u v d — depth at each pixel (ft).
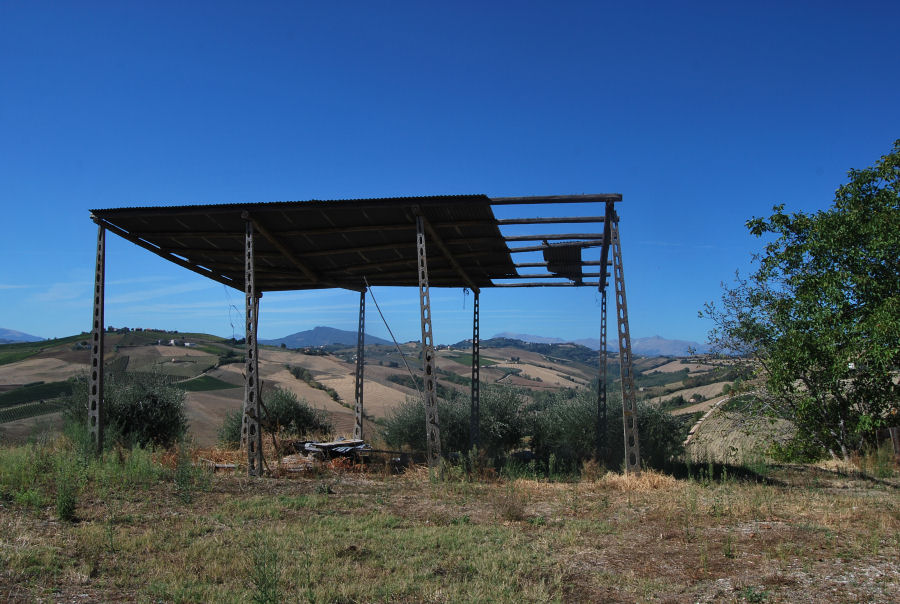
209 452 44.47
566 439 53.26
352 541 20.25
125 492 26.53
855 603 14.21
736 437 55.01
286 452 47.65
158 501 25.57
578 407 53.52
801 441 44.75
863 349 37.81
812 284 41.32
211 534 20.88
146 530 20.65
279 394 65.41
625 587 15.99
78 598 14.43
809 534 20.54
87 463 31.04
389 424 57.16
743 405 49.21
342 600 14.70
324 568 17.08
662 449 49.21
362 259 48.52
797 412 43.88
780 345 43.37
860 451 42.70
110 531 18.92
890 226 38.22
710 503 26.32
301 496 28.12
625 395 35.60
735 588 15.52
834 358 39.04
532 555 18.84
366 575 16.66
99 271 38.81
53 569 16.19
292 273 51.93
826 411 43.45
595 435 51.47
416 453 47.62
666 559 18.40
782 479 36.01
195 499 26.48
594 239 42.47
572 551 19.44
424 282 36.04
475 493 30.09
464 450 53.47
